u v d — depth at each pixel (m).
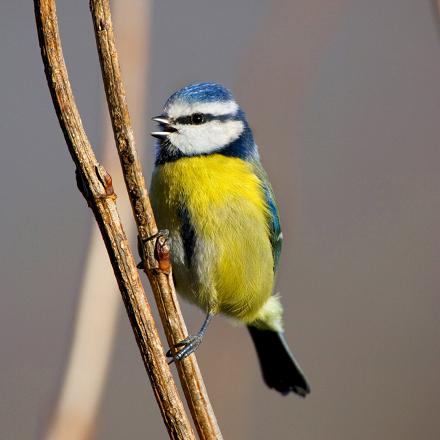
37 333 11.55
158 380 5.01
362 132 12.94
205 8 14.59
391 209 12.59
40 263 12.27
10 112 13.94
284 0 8.32
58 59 4.96
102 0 5.12
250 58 8.20
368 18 13.48
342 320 11.95
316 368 11.70
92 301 5.43
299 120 8.16
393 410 11.54
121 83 5.25
